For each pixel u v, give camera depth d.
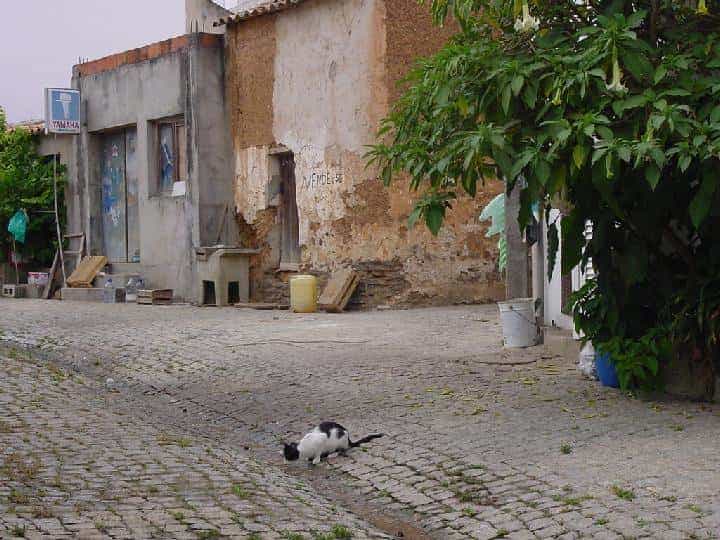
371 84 21.58
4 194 30.05
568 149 9.02
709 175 8.85
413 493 7.76
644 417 9.59
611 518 6.49
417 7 21.44
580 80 8.81
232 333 17.42
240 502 7.14
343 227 22.41
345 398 11.35
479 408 10.34
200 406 11.88
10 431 9.45
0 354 15.12
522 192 9.30
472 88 9.75
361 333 16.94
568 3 10.34
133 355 15.54
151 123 26.91
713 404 10.24
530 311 14.47
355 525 6.82
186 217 25.50
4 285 30.70
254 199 24.89
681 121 8.59
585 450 8.33
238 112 25.27
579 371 12.37
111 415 10.77
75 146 29.70
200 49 24.98
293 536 6.25
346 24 22.03
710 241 10.32
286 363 13.81
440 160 9.57
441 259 21.88
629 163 9.29
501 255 16.66
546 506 6.92
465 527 6.86
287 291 24.05
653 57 9.60
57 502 6.79
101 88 28.48
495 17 10.48
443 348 14.93
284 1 23.08
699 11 9.30
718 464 7.58
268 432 10.34
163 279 26.50
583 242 10.49
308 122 23.16
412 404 10.76
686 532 6.09
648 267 10.80
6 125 32.62
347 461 8.88
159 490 7.36
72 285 28.30
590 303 11.13
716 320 9.98
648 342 10.55
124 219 28.56
